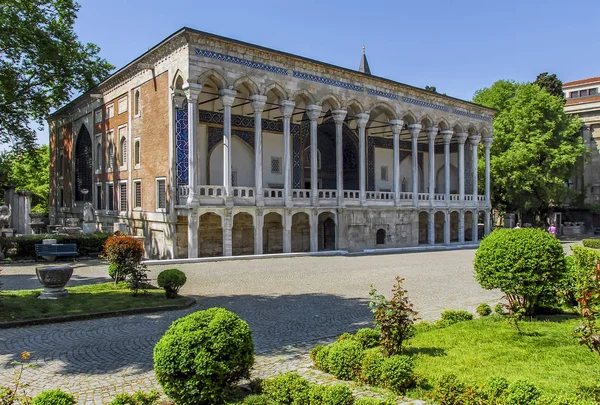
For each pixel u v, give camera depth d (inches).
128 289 676.7
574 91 3026.6
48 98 1411.2
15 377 346.9
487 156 1920.5
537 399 258.2
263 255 1174.3
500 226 2293.3
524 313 504.7
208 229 1213.7
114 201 1483.8
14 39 1128.2
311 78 1321.4
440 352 392.2
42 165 2524.6
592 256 513.3
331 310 585.6
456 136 1828.2
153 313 559.8
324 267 1008.2
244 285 765.3
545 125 2003.0
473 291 724.7
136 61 1283.2
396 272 938.1
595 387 274.7
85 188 1763.0
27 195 1465.3
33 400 249.6
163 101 1191.6
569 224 2482.8
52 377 349.1
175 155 1152.8
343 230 1395.2
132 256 676.7
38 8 1175.0
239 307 599.2
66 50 1279.5
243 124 1385.3
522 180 1950.1
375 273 921.5
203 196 1112.2
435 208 1683.1
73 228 1254.9
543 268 468.1
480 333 448.5
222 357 288.4
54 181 2097.7
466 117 1819.6
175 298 621.0
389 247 1535.4
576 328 359.3
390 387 317.1
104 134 1563.7
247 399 286.0
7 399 255.3
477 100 2316.7
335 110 1395.2
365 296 678.5
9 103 1290.6
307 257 1217.4
